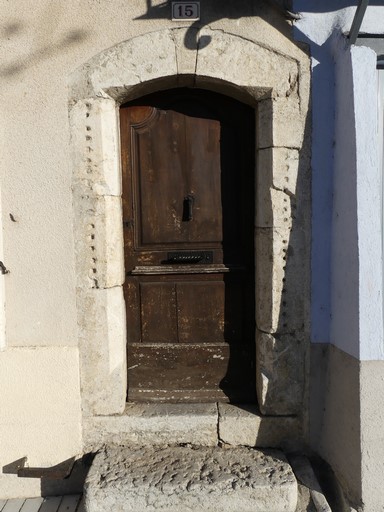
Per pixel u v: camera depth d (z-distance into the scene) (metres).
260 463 2.55
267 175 2.65
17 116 2.60
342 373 2.52
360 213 2.33
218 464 2.54
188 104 2.84
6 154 2.62
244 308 2.94
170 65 2.57
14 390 2.69
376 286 2.32
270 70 2.59
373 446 2.33
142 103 2.83
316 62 2.61
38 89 2.59
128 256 2.91
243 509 2.34
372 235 2.33
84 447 2.73
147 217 2.89
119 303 2.74
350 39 2.40
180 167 2.87
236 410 2.81
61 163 2.62
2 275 2.66
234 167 2.87
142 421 2.72
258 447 2.75
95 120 2.60
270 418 2.74
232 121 2.85
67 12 2.56
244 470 2.48
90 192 2.63
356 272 2.35
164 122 2.84
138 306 2.94
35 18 2.56
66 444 2.72
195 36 2.55
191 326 2.95
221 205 2.89
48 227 2.66
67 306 2.69
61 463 2.73
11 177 2.63
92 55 2.57
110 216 2.67
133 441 2.74
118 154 2.75
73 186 2.63
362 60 2.39
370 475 2.33
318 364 2.73
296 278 2.69
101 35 2.57
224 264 2.92
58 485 2.74
